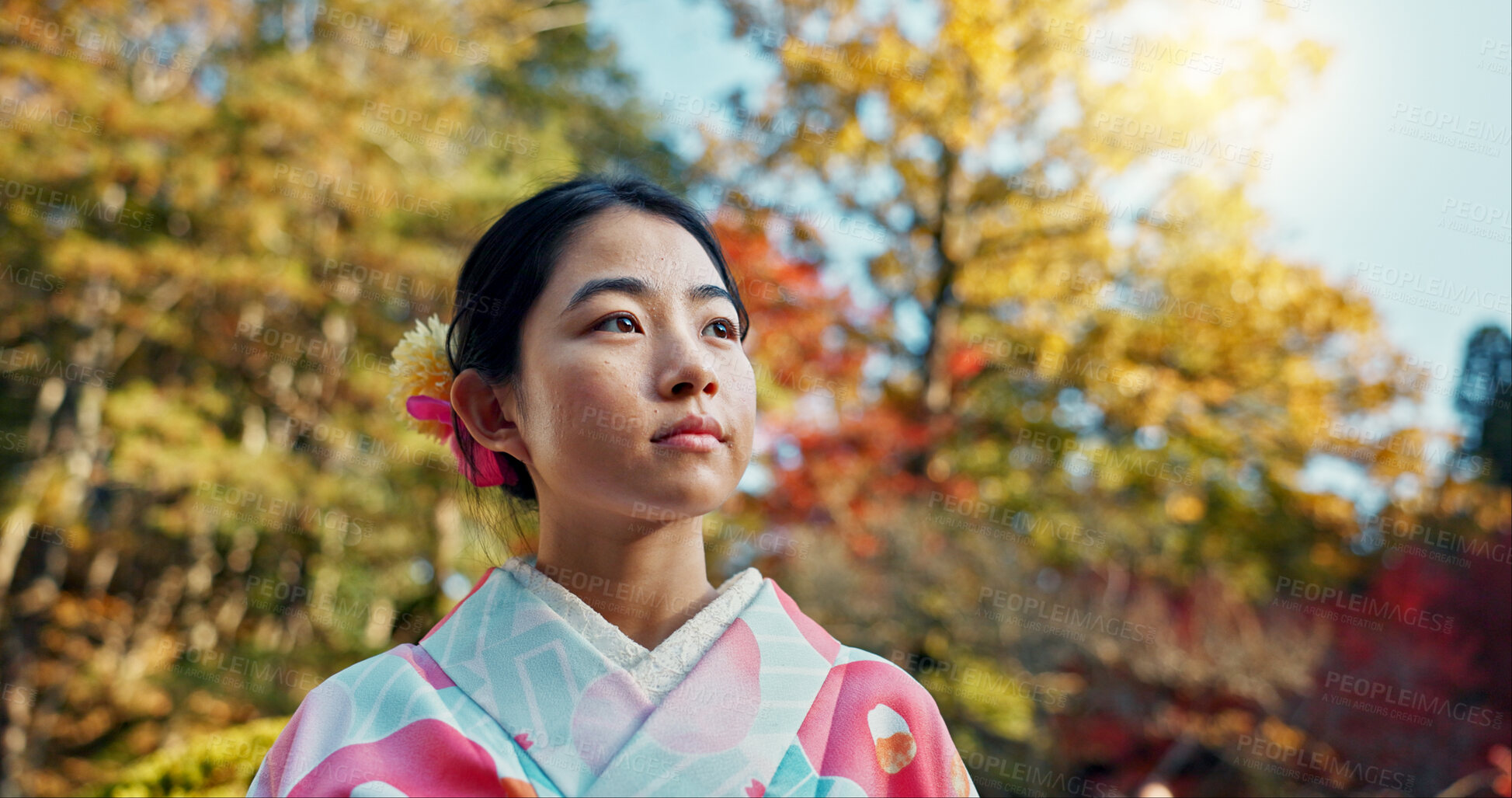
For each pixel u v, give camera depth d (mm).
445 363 1122
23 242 7230
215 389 8508
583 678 864
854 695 918
